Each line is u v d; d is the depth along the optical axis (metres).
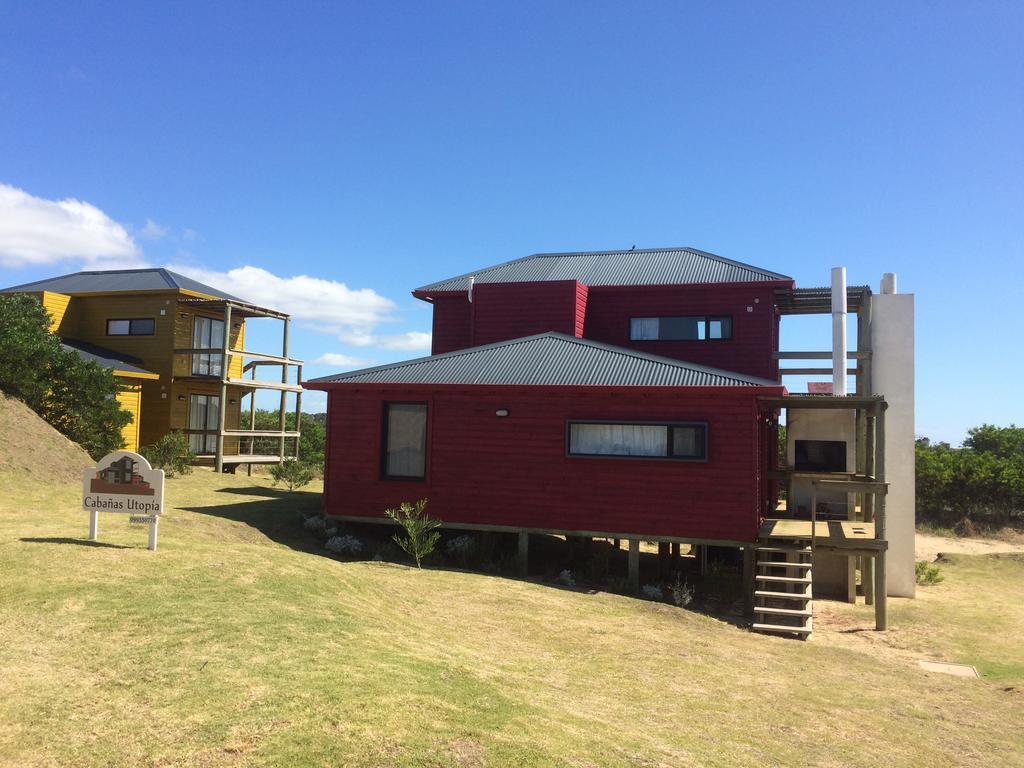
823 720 7.29
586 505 13.83
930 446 36.47
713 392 13.08
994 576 18.78
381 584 10.95
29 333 19.98
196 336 27.30
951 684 9.30
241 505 16.78
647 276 20.56
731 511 13.06
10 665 5.61
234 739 4.70
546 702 6.40
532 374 14.50
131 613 6.95
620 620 10.66
